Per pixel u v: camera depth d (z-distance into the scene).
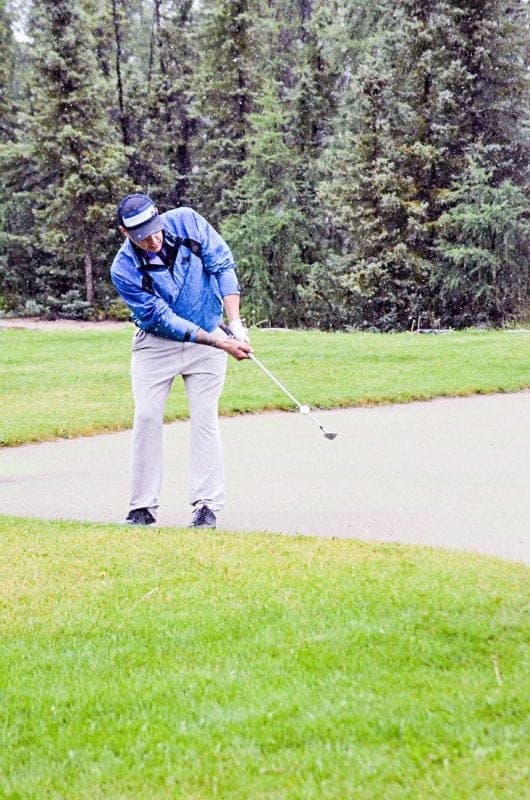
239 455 9.96
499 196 35.97
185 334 6.80
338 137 42.59
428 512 7.29
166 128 50.69
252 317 43.91
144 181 50.69
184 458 10.05
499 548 6.23
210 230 7.05
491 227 35.81
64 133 44.62
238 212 46.03
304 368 17.31
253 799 3.03
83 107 45.56
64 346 23.16
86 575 5.50
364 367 17.38
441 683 3.77
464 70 36.12
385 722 3.46
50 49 45.41
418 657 4.04
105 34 51.59
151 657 4.21
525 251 37.28
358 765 3.18
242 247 43.88
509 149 37.81
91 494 8.39
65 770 3.29
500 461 9.27
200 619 4.63
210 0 45.97
